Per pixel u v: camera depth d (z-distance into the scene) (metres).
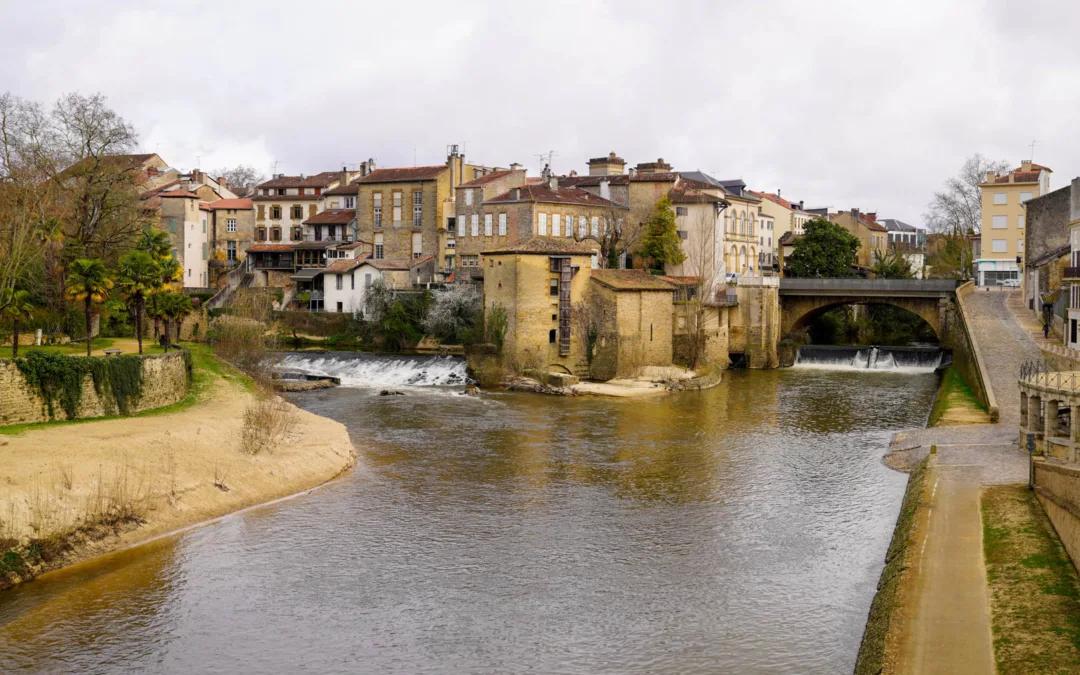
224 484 47.34
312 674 30.06
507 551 40.91
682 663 30.67
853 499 48.69
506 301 89.00
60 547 38.22
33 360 50.53
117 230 89.88
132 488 43.16
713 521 45.12
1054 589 31.03
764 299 109.31
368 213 125.00
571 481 52.34
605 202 116.69
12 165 81.00
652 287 92.69
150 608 34.47
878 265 139.25
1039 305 91.62
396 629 33.22
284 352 102.62
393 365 94.50
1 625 32.78
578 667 30.52
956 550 35.62
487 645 32.03
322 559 39.62
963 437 56.84
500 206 110.56
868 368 109.06
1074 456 46.94
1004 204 127.38
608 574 38.31
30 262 72.81
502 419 71.06
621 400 81.62
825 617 33.97
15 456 43.75
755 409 77.12
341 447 56.78
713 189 122.25
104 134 91.56
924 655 26.97
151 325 95.31
